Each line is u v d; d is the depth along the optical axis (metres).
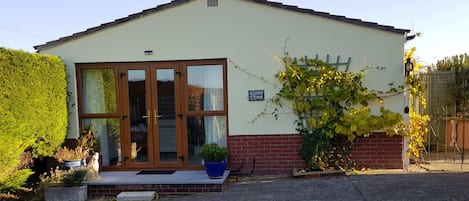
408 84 5.94
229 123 6.22
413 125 6.14
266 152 6.20
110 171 6.34
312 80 5.93
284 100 6.13
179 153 6.30
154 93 6.31
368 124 5.90
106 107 6.43
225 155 5.57
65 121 6.21
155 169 6.35
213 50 6.18
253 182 5.77
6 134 4.77
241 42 6.14
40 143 5.66
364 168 6.14
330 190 4.98
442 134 8.62
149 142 6.36
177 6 6.20
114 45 6.31
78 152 5.83
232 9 6.13
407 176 5.58
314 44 6.04
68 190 5.04
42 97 5.49
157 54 6.24
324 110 6.01
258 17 6.11
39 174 6.18
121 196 5.12
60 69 6.05
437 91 8.74
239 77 6.17
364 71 5.98
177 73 6.26
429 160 7.41
